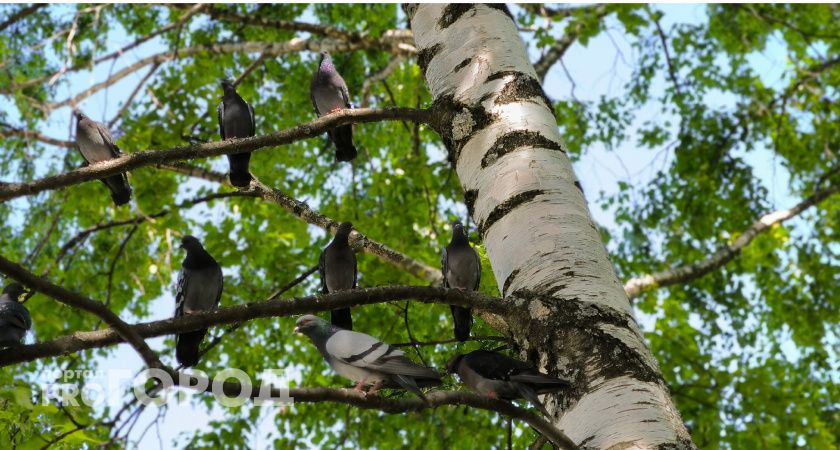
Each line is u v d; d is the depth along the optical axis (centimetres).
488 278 788
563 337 437
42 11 1284
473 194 541
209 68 1193
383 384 405
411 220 1045
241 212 1105
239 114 841
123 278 1146
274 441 968
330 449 966
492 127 555
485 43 609
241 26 1256
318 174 1253
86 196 1087
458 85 591
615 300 455
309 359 1054
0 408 561
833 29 1454
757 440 953
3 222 1215
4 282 1019
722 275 1357
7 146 1235
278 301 407
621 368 418
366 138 1279
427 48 637
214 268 679
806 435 987
